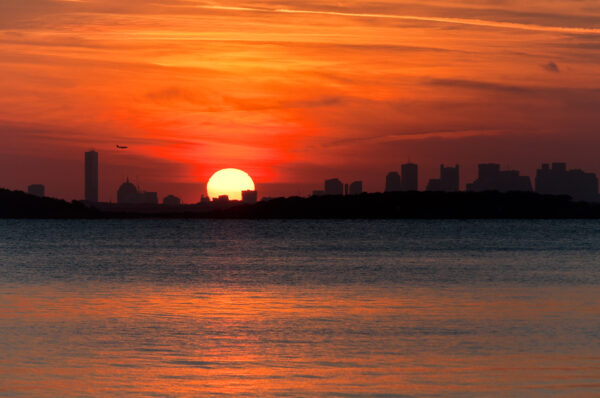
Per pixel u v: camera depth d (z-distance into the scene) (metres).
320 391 63.91
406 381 67.25
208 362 75.12
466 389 64.38
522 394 62.69
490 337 88.38
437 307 117.25
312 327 96.44
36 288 149.12
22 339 86.69
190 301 126.62
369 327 96.19
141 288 150.25
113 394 62.94
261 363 74.69
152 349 81.56
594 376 68.38
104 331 92.81
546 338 87.50
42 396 62.22
